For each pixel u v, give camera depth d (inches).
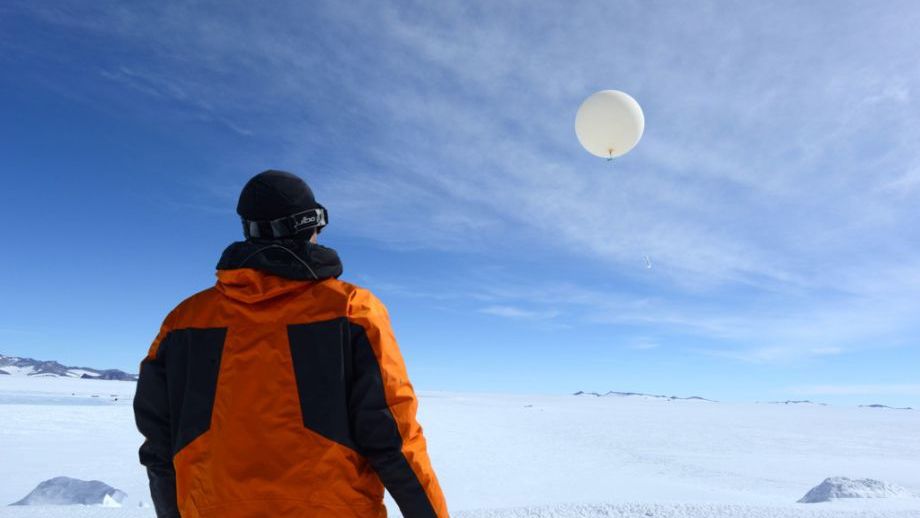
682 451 729.0
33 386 2647.6
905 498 204.5
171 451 42.7
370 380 39.2
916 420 1903.3
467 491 394.3
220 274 41.8
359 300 41.5
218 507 37.5
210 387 39.7
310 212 44.0
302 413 38.2
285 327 39.7
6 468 425.1
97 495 202.8
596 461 589.0
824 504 169.0
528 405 2274.9
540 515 136.7
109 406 1181.1
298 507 37.0
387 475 39.1
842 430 1261.1
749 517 134.6
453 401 2514.8
